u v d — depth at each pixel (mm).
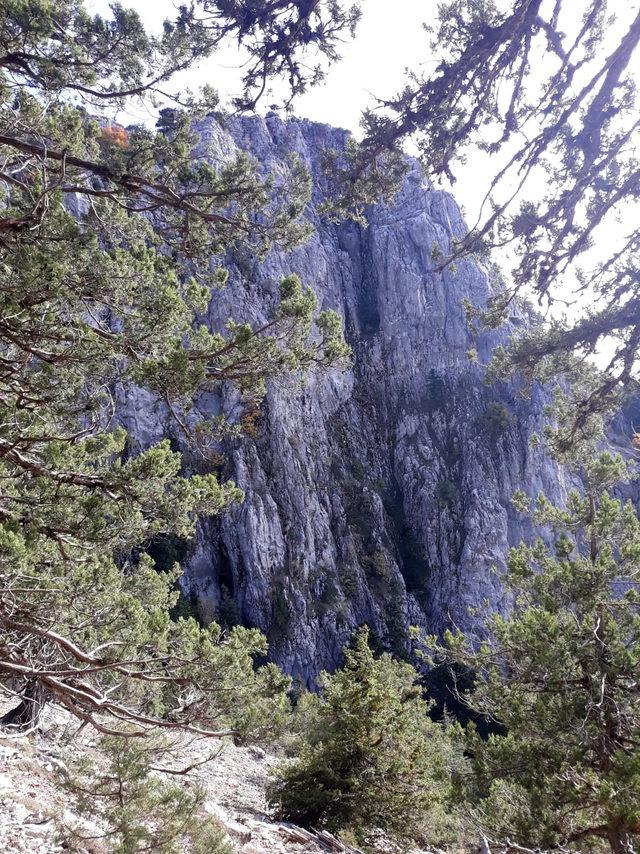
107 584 8211
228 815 8547
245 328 7297
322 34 4977
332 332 7988
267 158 70125
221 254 8781
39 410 7062
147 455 6891
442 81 5141
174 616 45062
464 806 8938
